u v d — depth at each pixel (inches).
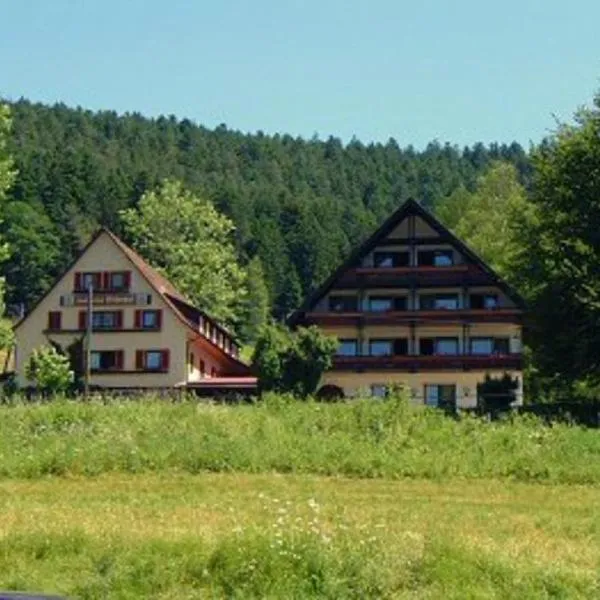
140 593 1124.5
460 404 4180.6
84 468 2208.4
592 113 3934.5
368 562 1140.5
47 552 1284.4
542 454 2368.4
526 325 3949.3
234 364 5477.4
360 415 2573.8
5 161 3850.9
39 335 4717.0
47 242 7657.5
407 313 4271.7
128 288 4722.0
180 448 2309.3
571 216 3794.3
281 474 2231.8
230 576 1137.4
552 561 1298.0
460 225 5969.5
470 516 1763.0
